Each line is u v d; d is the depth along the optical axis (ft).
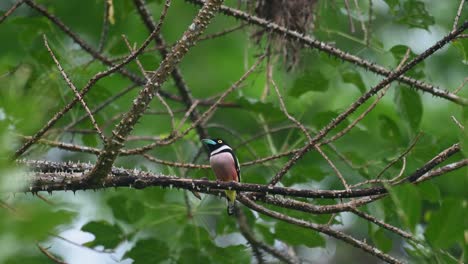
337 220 36.86
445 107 51.75
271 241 39.58
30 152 30.60
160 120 53.98
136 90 51.85
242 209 39.45
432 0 53.42
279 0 40.65
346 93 53.26
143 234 39.96
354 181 48.14
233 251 38.58
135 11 42.06
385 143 50.60
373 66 35.37
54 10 45.11
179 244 38.42
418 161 37.60
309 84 41.42
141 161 51.11
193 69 56.29
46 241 10.59
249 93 53.31
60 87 37.22
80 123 42.42
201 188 25.80
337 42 51.06
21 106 11.95
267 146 41.47
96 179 24.67
